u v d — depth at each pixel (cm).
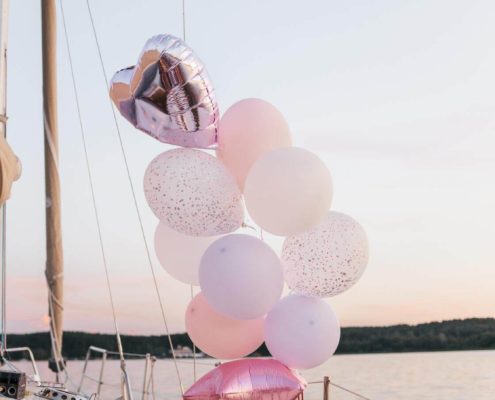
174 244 488
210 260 445
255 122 464
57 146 750
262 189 430
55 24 766
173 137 447
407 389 1688
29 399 447
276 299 450
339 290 458
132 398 486
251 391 445
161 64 416
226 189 445
